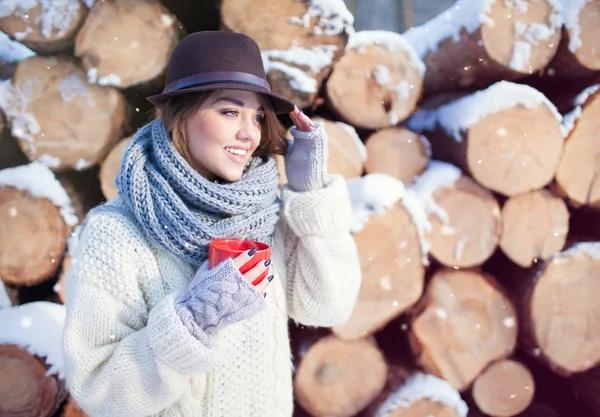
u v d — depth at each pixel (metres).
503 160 1.58
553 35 1.61
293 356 1.60
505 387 1.67
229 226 0.82
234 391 0.83
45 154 1.43
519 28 1.58
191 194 0.80
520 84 1.70
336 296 0.97
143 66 1.43
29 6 1.37
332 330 1.54
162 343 0.69
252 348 0.85
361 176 1.67
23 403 1.33
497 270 1.85
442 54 1.70
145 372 0.72
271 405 0.87
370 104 1.58
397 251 1.51
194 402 0.82
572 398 1.89
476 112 1.55
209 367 0.71
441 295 1.62
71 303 0.76
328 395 1.56
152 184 0.80
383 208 1.48
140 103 1.61
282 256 1.00
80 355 0.74
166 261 0.82
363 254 1.49
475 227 1.60
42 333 1.39
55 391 1.35
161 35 1.43
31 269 1.43
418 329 1.61
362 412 1.63
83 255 0.77
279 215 0.99
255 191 0.85
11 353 1.33
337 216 0.96
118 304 0.76
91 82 1.42
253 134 0.86
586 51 1.65
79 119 1.43
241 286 0.70
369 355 1.57
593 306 1.69
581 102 1.67
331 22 1.47
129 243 0.79
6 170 1.43
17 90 1.42
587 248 1.71
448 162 1.70
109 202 0.88
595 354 1.71
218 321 0.70
